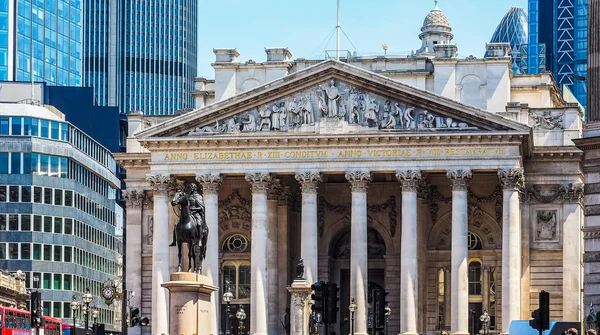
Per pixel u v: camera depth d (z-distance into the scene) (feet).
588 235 338.54
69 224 627.05
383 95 517.96
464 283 510.99
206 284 295.89
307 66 574.97
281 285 546.26
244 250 566.77
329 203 563.48
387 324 529.86
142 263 570.87
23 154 611.47
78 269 635.25
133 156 568.00
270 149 523.29
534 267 547.08
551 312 544.62
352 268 515.50
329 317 295.07
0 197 608.60
